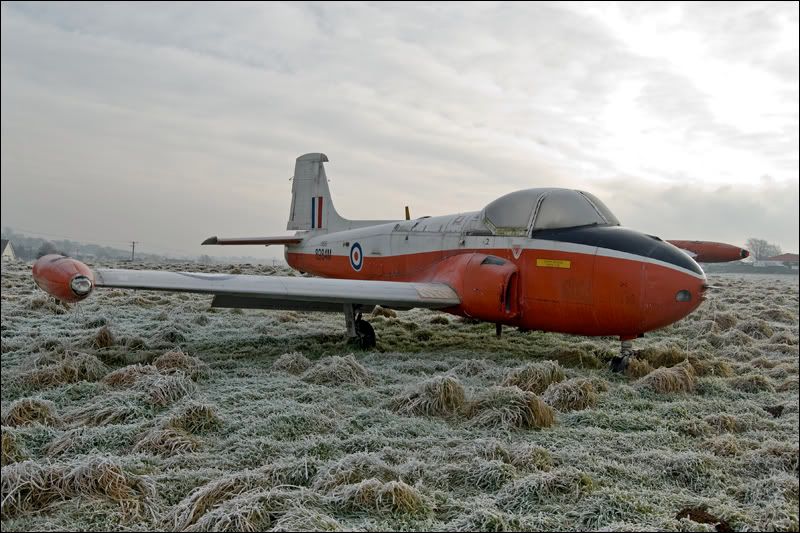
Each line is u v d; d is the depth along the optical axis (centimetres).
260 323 1159
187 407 486
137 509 335
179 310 1296
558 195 859
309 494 343
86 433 447
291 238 1474
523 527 319
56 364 678
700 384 671
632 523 322
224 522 308
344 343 948
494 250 891
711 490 379
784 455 421
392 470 380
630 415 539
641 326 754
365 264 1204
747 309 1552
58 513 332
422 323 1267
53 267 623
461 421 516
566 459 421
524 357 862
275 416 486
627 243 763
